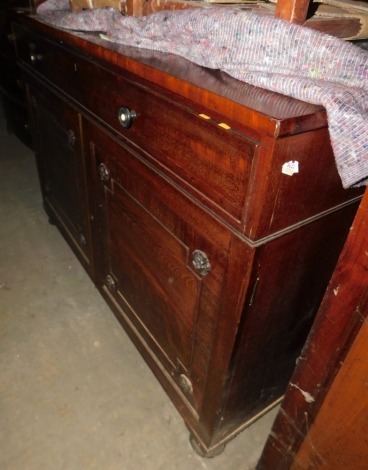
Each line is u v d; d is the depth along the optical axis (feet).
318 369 1.92
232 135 1.52
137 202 2.58
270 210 1.57
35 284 4.48
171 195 2.13
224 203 1.70
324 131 1.51
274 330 2.29
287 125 1.31
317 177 1.66
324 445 2.06
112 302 3.86
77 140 3.27
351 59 1.45
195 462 2.99
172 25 2.00
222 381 2.31
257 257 1.71
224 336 2.10
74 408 3.27
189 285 2.32
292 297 2.18
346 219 2.07
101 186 3.11
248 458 3.05
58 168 4.20
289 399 2.22
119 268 3.43
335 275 1.64
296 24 1.53
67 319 4.08
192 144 1.78
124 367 3.64
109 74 2.30
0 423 3.12
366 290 1.52
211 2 2.01
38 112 4.17
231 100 1.44
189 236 2.12
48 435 3.07
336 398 1.86
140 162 2.33
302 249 1.94
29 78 4.00
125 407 3.32
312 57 1.50
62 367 3.59
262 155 1.42
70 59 2.80
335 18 1.80
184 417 3.01
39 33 3.26
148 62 1.90
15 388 3.39
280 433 2.42
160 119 1.95
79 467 2.89
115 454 2.99
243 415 2.86
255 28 1.58
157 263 2.65
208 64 1.82
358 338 1.62
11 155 7.21
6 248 5.00
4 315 4.07
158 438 3.12
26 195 6.10
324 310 1.76
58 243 5.14
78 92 2.87
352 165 1.42
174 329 2.74
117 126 2.45
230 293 1.91
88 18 2.62
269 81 1.56
